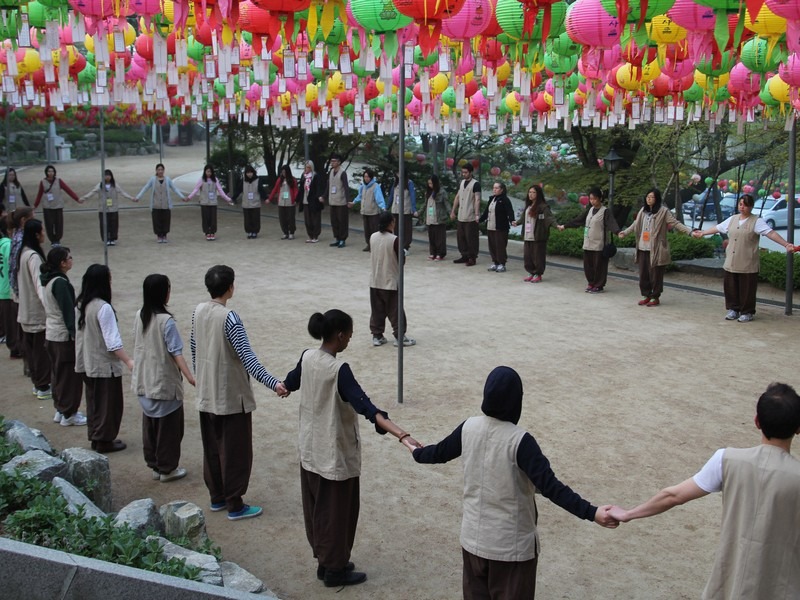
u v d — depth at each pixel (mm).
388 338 11320
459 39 6809
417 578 5355
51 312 7941
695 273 15734
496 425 3975
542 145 22375
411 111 13227
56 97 11547
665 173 19250
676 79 9242
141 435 7977
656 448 7414
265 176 28375
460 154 24875
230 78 9602
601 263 14234
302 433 5238
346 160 26141
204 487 6797
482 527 3951
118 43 6535
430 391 9062
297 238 20656
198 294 14031
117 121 27062
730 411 8367
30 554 4008
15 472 5191
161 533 5535
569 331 11672
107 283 7254
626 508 6246
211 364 5996
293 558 5641
